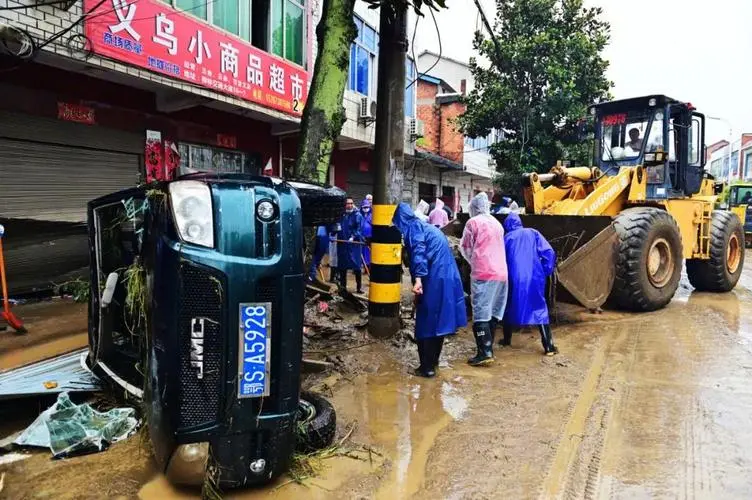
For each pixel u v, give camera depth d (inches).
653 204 317.4
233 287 93.0
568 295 271.7
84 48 260.7
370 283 220.1
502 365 192.7
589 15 634.8
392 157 213.5
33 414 135.1
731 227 363.6
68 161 302.8
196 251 92.3
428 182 833.5
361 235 342.3
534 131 625.3
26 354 184.1
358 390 164.2
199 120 385.4
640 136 333.7
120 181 332.5
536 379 176.2
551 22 627.8
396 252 216.5
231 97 355.3
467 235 196.4
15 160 276.7
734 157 1935.3
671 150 342.0
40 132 285.9
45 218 292.0
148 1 290.5
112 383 130.0
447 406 151.6
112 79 299.6
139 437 121.0
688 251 341.1
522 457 120.8
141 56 289.3
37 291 269.4
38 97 281.3
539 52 613.0
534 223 287.1
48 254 271.3
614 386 168.9
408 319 250.2
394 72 209.8
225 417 94.2
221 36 342.0
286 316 97.8
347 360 191.2
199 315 93.3
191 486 99.9
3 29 222.7
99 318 137.8
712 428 137.2
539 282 203.9
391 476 111.2
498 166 679.7
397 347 208.4
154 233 98.5
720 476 113.0
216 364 94.4
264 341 95.8
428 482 109.1
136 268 114.1
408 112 665.6
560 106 605.9
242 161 435.5
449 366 191.0
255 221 96.0
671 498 104.5
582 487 108.3
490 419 142.4
